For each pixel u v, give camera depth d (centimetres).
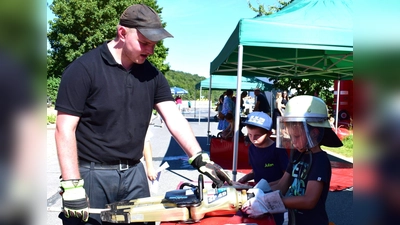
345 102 1085
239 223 155
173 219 154
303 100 198
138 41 168
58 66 2152
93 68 173
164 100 204
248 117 290
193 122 1994
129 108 183
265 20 406
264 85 1510
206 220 158
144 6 173
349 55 584
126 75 181
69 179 157
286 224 225
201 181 159
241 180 321
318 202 193
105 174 181
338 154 801
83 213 152
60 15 2138
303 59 654
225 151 666
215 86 1653
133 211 154
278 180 255
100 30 2147
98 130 179
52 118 1064
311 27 404
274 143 284
